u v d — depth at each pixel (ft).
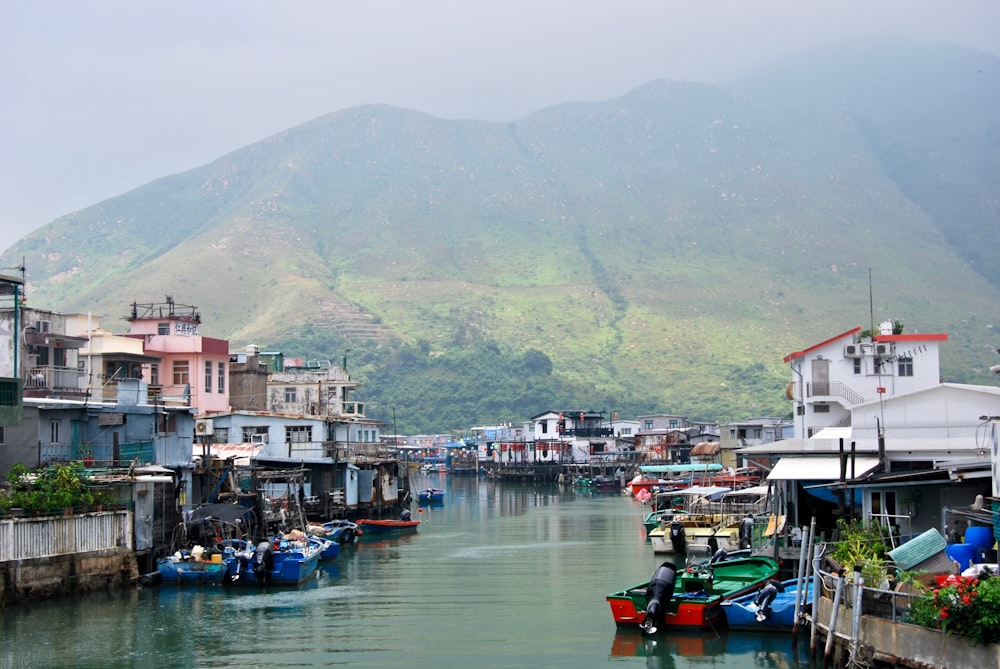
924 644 90.07
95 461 168.35
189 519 176.04
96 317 251.19
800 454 161.27
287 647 129.59
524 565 203.51
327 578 184.96
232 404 305.32
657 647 126.93
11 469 152.76
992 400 200.13
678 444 506.89
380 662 122.52
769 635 129.18
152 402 209.87
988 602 84.69
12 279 168.04
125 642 129.70
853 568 104.47
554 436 602.03
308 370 398.01
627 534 265.34
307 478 255.09
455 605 157.79
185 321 284.00
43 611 141.69
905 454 155.12
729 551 184.44
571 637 135.13
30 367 205.36
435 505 385.09
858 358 263.29
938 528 128.88
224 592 163.12
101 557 152.35
